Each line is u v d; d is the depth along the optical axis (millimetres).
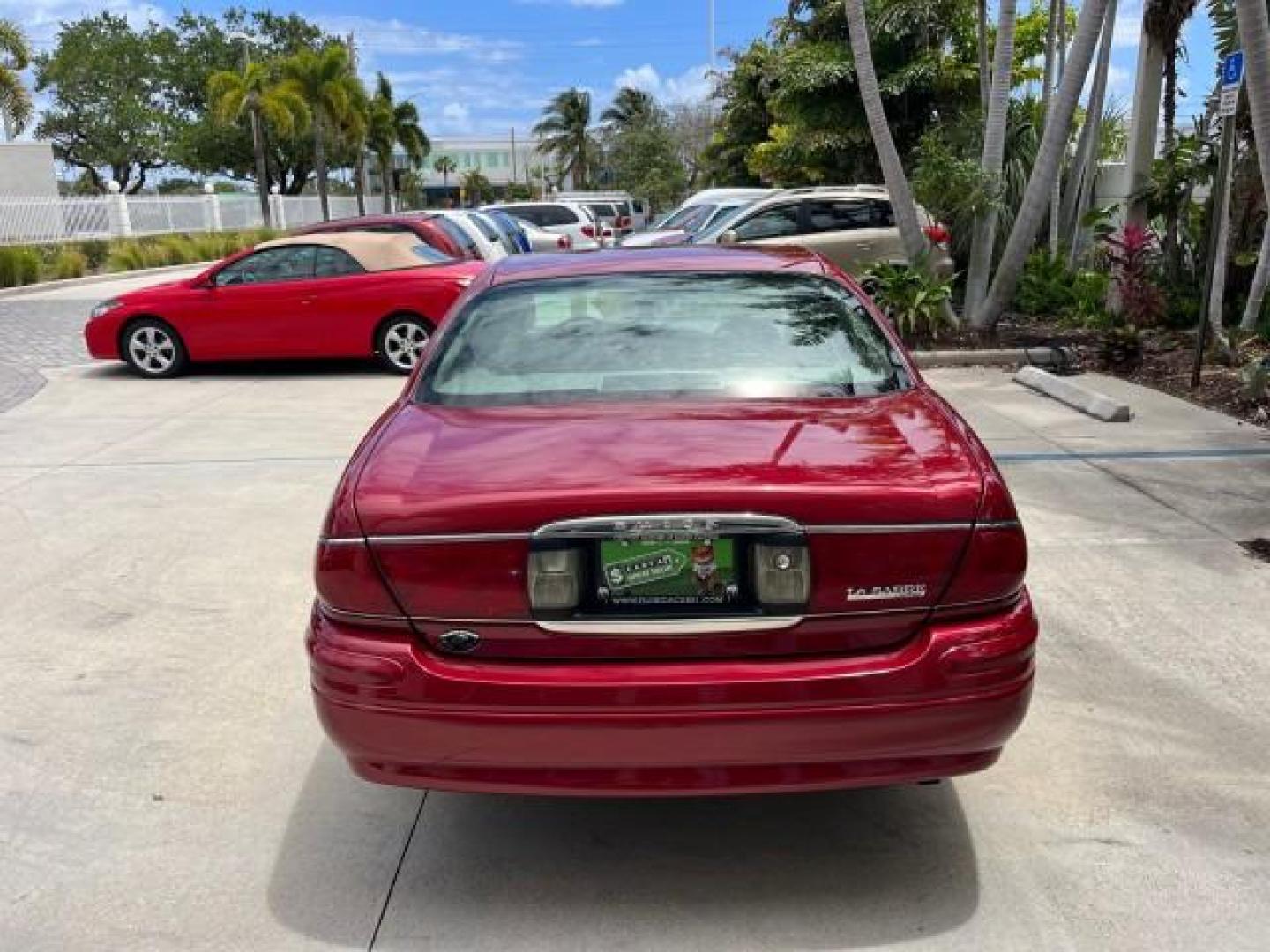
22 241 27516
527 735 2576
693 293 3896
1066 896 2873
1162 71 11016
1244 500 6090
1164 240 11672
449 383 3510
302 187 62531
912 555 2621
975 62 20047
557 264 4176
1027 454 7113
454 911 2867
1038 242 15469
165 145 56750
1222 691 3951
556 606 2605
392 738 2637
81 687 4164
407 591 2641
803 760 2607
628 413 3191
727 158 33562
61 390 10414
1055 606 4707
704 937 2748
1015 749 3592
